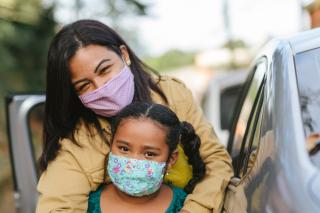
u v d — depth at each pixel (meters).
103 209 2.78
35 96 4.69
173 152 2.73
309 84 2.37
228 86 7.02
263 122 2.42
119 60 2.91
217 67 20.56
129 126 2.62
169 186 2.88
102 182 2.86
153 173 2.62
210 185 2.86
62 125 2.94
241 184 2.54
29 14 10.26
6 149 10.11
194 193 2.84
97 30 2.90
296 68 2.43
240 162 3.03
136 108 2.66
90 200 2.83
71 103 2.94
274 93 2.37
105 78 2.86
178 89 3.15
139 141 2.62
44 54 10.88
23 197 4.61
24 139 4.56
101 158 2.87
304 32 2.74
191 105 3.14
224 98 6.98
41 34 10.73
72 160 2.86
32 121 8.00
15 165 4.64
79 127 2.95
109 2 10.55
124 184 2.64
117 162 2.64
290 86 2.32
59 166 2.85
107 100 2.88
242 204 2.36
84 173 2.85
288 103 2.25
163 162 2.66
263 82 2.74
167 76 3.22
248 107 3.60
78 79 2.87
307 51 2.50
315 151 2.09
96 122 2.94
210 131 3.12
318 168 2.01
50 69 2.91
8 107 4.66
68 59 2.85
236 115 4.07
